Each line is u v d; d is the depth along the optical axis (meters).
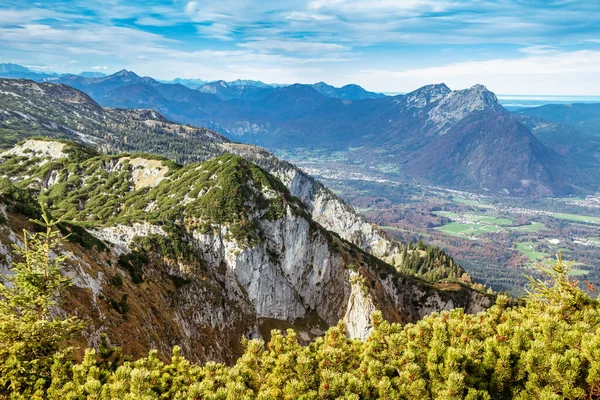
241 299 83.44
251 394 18.41
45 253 25.66
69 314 40.41
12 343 21.22
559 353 16.44
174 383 21.47
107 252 60.75
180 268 75.31
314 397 16.84
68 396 19.08
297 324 92.88
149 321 55.06
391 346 19.25
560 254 22.14
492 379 16.55
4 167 146.75
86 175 136.25
